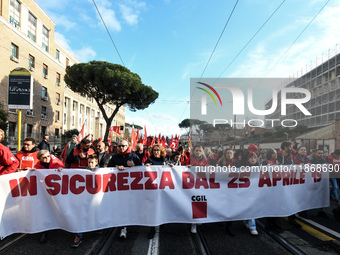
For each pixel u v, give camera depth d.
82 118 41.22
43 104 26.86
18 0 22.31
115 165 3.83
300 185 4.13
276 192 3.88
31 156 3.94
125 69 28.78
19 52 22.19
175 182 3.66
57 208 3.35
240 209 3.69
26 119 23.39
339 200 5.65
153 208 3.56
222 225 4.06
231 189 3.74
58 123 30.69
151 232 3.52
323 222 4.20
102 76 25.91
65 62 33.53
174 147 12.33
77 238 3.25
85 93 29.83
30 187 3.35
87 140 4.10
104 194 3.49
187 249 3.14
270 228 3.86
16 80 7.31
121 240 3.43
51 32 28.83
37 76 25.48
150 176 3.62
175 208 3.62
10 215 3.24
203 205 3.65
